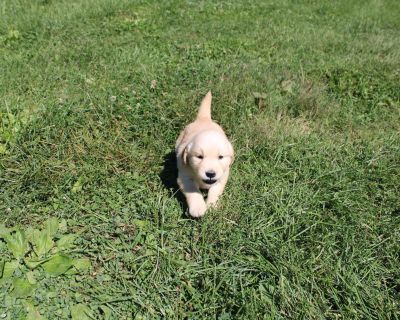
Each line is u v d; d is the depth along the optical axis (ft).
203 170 4.05
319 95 6.54
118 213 4.43
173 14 10.71
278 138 5.54
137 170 4.91
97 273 3.92
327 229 4.41
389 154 5.53
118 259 4.04
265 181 4.93
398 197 4.91
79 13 9.61
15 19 8.87
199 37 9.01
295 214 4.53
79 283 3.80
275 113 6.20
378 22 11.94
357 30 10.94
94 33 8.66
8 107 5.46
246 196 4.72
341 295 3.94
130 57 7.34
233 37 9.16
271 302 3.81
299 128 5.85
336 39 9.57
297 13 12.24
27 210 4.33
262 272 4.01
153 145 5.25
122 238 4.18
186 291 3.90
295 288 3.92
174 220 4.40
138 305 3.75
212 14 11.16
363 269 4.12
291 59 7.98
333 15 12.34
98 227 4.25
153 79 6.63
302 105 6.37
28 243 4.02
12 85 6.16
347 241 4.31
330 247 4.25
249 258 4.11
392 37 10.30
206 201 4.53
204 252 4.15
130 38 8.49
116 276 3.90
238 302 3.82
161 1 11.57
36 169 4.67
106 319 3.62
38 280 3.75
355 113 6.45
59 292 3.72
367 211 4.73
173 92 6.33
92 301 3.71
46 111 5.41
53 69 6.72
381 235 4.46
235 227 4.38
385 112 6.49
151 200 4.58
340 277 4.02
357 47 9.16
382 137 5.87
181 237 4.26
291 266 4.02
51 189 4.55
